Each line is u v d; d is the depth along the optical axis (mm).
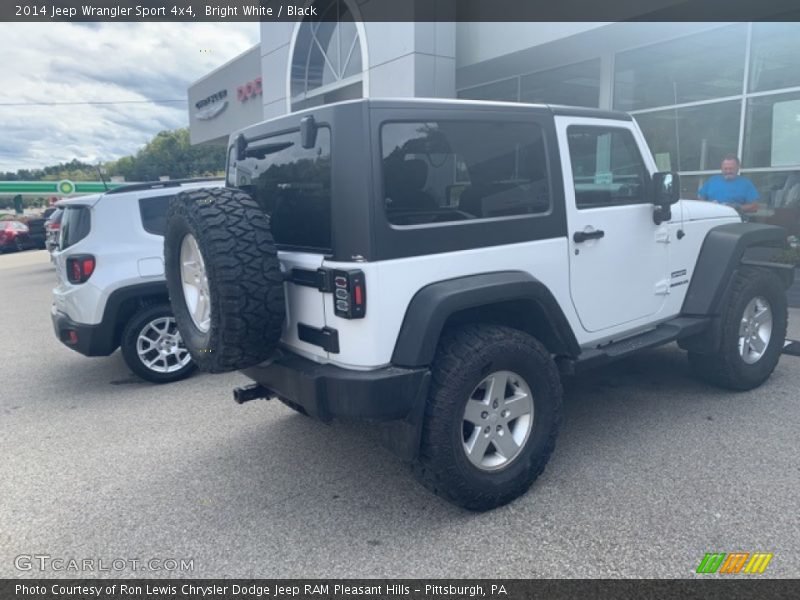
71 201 5438
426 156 2990
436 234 2988
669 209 4059
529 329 3512
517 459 3230
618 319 3938
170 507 3383
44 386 5836
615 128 3879
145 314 5465
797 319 6508
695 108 9617
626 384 4945
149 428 4551
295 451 4035
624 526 2980
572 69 11188
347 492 3471
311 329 3096
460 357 2961
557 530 2979
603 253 3764
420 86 10891
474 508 3133
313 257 3029
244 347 2971
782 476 3375
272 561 2861
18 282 14453
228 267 2865
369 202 2789
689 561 2703
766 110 8844
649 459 3645
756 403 4441
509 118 3293
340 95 13688
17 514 3377
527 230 3348
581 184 3664
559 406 3367
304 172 3137
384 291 2840
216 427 4512
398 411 2863
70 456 4117
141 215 5477
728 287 4395
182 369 5691
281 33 14742
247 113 20781
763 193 9047
